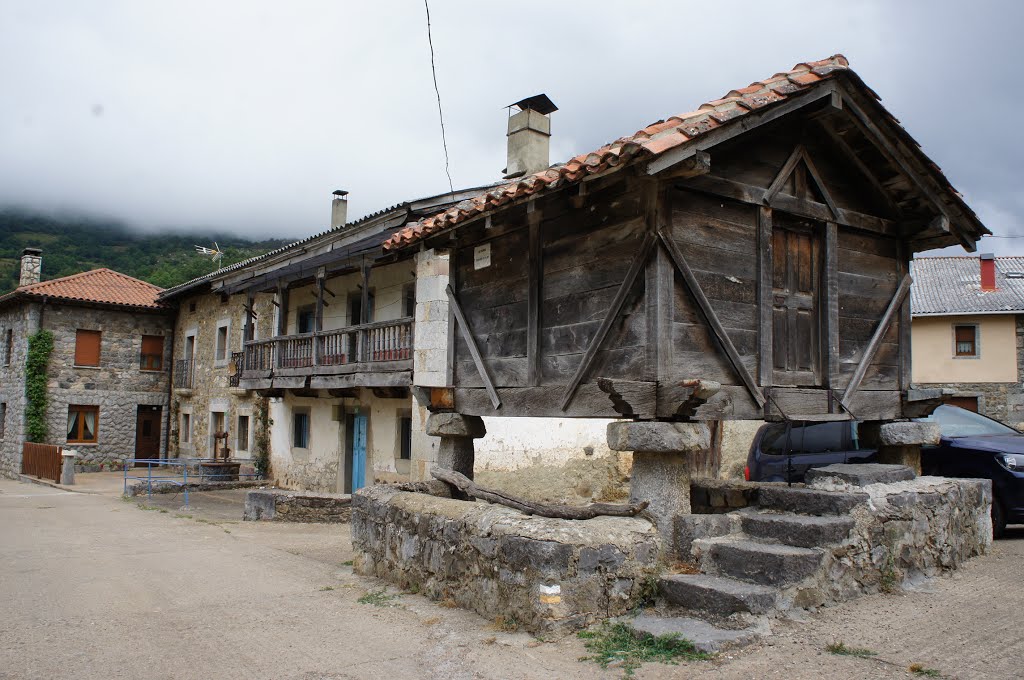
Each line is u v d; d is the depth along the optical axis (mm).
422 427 12094
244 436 20547
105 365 24672
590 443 10523
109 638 4676
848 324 5832
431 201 11594
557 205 5496
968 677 3508
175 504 14250
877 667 3648
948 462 7348
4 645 4539
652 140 4246
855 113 5367
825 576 4523
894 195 6094
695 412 4707
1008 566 5668
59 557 7754
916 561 5191
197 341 23719
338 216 18828
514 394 5883
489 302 6340
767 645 3971
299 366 15383
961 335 24250
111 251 83188
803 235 5598
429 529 5504
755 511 5301
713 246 4945
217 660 4219
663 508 4820
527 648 4113
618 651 3988
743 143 5156
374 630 4754
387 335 12742
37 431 23047
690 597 4344
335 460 15906
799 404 5305
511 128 13555
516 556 4504
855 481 5258
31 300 23281
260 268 16797
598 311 5094
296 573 6727
